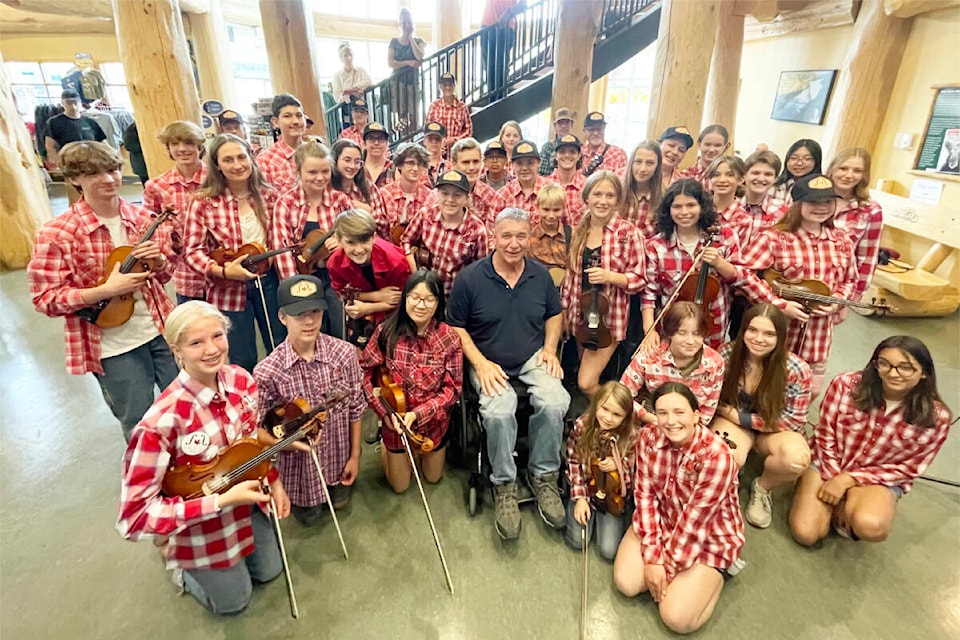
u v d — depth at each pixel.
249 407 1.65
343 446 2.13
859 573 2.03
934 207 4.21
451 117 5.43
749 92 7.19
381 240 2.47
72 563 2.02
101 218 2.07
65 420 2.86
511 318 2.28
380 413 2.16
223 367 1.62
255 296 2.82
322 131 4.82
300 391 1.94
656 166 2.83
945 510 2.34
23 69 9.54
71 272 2.01
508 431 2.09
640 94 10.89
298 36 4.47
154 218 2.30
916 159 4.47
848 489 2.10
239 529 1.70
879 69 4.64
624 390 1.96
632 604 1.90
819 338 2.64
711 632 1.80
